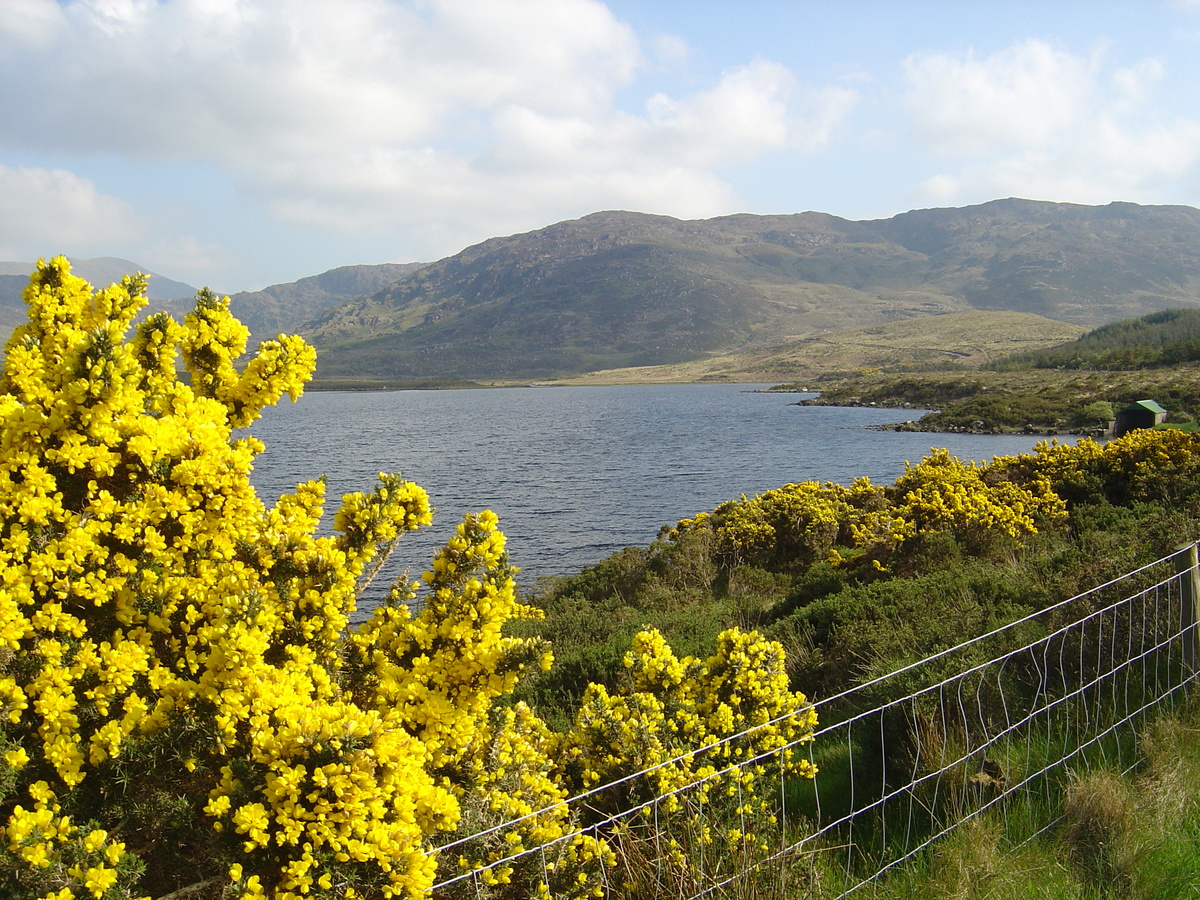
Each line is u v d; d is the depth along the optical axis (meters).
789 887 3.40
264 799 2.32
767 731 4.21
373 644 3.24
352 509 3.13
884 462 45.00
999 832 3.79
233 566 2.79
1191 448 12.70
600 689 4.36
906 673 5.10
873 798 4.45
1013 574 7.37
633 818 3.66
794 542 15.09
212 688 2.47
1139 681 4.97
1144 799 3.93
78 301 2.97
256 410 3.30
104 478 2.68
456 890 2.88
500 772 3.35
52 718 2.31
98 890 2.10
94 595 2.47
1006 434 60.81
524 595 17.83
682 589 14.02
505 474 44.19
